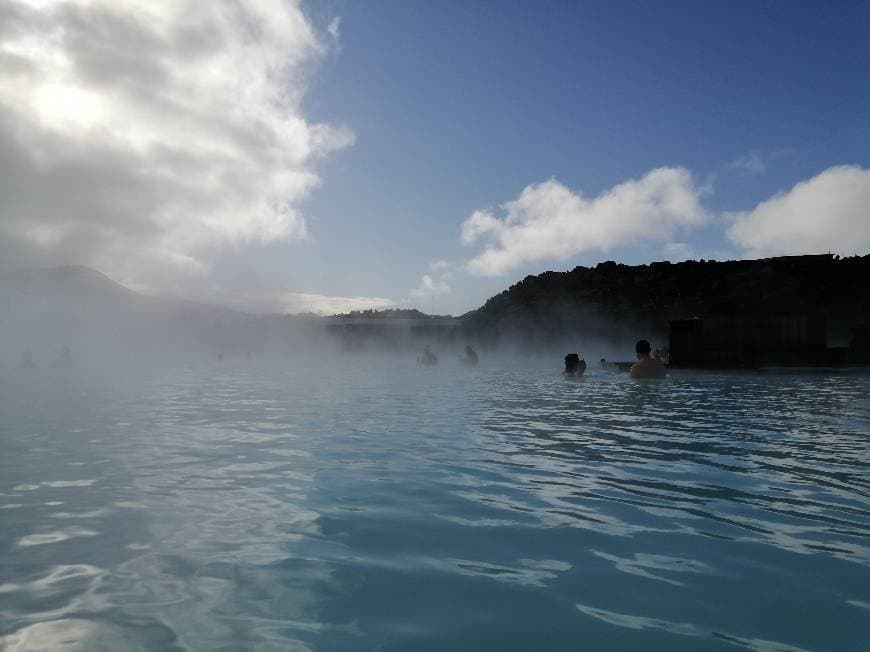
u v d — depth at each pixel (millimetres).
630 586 2066
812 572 2168
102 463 4297
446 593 2023
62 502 3221
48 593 2035
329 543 2561
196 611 1891
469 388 11484
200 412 7672
